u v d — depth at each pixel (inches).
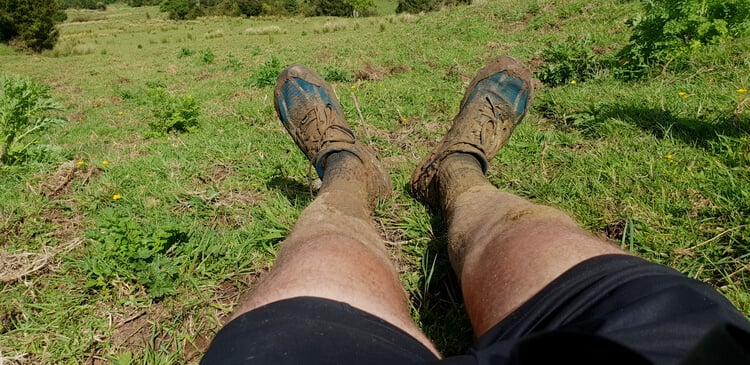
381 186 80.0
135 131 223.3
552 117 129.0
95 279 66.4
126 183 103.7
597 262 29.5
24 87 137.7
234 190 96.2
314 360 25.1
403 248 70.0
